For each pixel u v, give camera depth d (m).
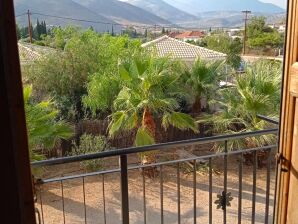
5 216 0.76
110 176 7.96
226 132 7.86
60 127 6.33
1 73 0.71
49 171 8.08
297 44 1.12
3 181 0.75
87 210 6.44
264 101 7.21
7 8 0.70
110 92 9.39
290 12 1.14
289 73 1.16
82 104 9.98
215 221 5.77
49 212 6.33
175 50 12.84
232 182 7.42
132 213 6.30
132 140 9.18
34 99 9.63
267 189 2.13
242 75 7.86
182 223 5.87
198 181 7.64
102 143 8.62
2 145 0.73
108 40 11.34
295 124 1.16
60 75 9.89
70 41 10.43
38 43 12.09
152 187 7.48
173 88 8.17
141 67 7.35
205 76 8.80
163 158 8.70
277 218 1.28
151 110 7.66
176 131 9.22
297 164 1.16
